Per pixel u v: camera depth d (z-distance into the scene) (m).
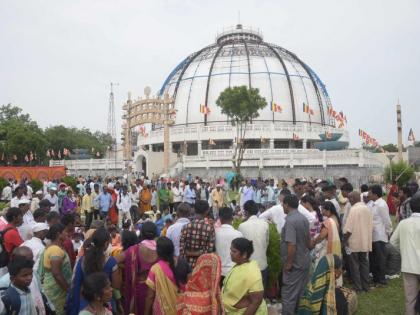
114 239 10.93
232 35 93.12
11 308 5.43
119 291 7.03
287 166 51.72
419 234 7.88
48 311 6.53
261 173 50.56
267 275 9.63
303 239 8.37
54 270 6.95
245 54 85.81
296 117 82.62
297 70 88.38
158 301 6.24
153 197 22.16
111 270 6.86
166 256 6.45
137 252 7.12
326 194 11.91
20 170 45.91
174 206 23.00
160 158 61.84
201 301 5.68
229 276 6.45
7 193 26.89
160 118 51.75
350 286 11.10
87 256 6.49
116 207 20.05
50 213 8.91
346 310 7.67
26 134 68.94
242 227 9.05
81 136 95.19
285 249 8.45
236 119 48.34
